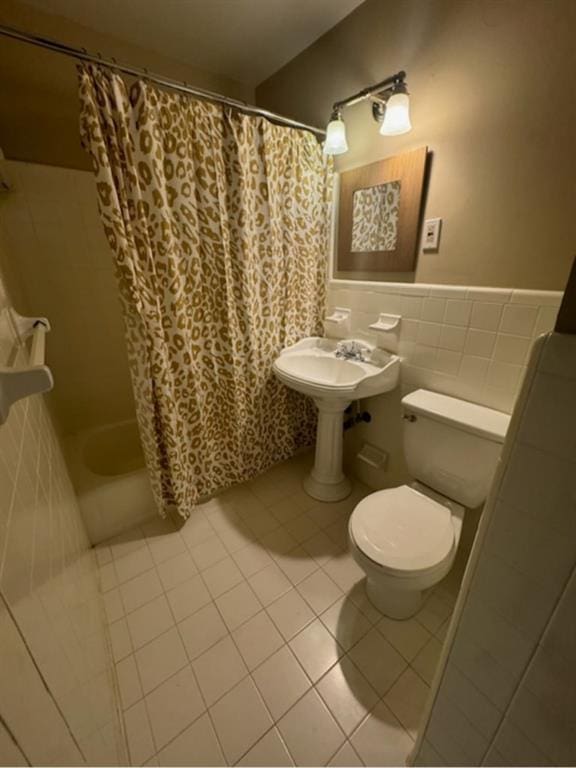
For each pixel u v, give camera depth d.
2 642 0.38
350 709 1.04
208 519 1.77
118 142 1.14
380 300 1.62
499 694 0.60
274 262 1.67
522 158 1.05
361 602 1.35
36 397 1.11
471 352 1.32
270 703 1.06
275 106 1.93
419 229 1.39
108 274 1.94
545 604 0.50
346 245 1.73
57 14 1.45
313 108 1.71
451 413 1.28
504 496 0.52
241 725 1.01
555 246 1.04
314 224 1.76
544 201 1.03
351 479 2.08
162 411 1.48
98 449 2.03
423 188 1.33
